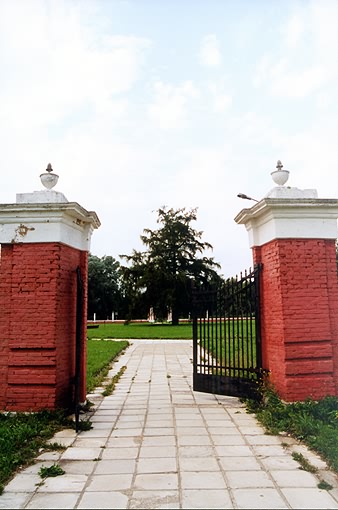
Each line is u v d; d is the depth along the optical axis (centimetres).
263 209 755
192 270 4378
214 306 902
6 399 679
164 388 981
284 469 463
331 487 415
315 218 743
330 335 711
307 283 723
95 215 818
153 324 4519
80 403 764
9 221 717
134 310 4238
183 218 4512
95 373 1173
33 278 703
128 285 4328
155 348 1988
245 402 802
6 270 714
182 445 550
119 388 985
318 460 490
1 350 694
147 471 460
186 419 690
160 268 4172
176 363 1448
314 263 730
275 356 742
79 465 479
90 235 837
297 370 698
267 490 409
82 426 631
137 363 1455
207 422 669
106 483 429
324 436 534
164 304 4081
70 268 762
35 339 687
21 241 711
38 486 423
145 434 604
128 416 714
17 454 504
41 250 711
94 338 2575
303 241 736
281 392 712
